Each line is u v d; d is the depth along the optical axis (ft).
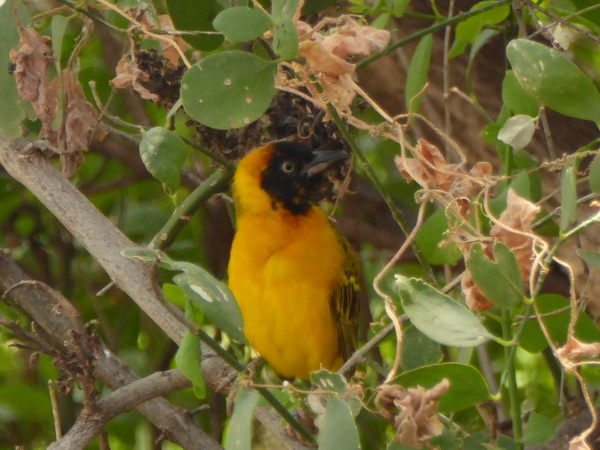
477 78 37.09
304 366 32.68
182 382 28.17
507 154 28.37
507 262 20.30
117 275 26.96
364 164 24.43
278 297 31.50
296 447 26.78
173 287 31.22
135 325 45.39
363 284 44.32
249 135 30.60
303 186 32.01
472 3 37.83
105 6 28.25
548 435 23.50
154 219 45.21
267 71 21.76
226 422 42.42
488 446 23.39
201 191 28.96
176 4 27.91
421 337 24.39
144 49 29.96
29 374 43.57
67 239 45.19
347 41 22.84
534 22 29.43
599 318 33.04
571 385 37.06
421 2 37.81
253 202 32.17
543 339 28.99
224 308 19.94
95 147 46.01
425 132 37.83
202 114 21.68
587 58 33.78
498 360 41.42
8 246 45.62
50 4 39.52
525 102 27.37
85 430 27.25
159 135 24.76
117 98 46.03
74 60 29.68
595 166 22.97
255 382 22.17
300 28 22.95
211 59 21.61
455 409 21.31
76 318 27.48
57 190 27.58
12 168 27.86
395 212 24.80
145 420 40.78
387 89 38.96
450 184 23.16
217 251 44.86
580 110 23.12
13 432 42.45
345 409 19.29
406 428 18.84
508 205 21.47
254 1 22.74
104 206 47.88
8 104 27.48
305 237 31.86
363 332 43.83
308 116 30.50
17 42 27.20
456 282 24.31
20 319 45.06
